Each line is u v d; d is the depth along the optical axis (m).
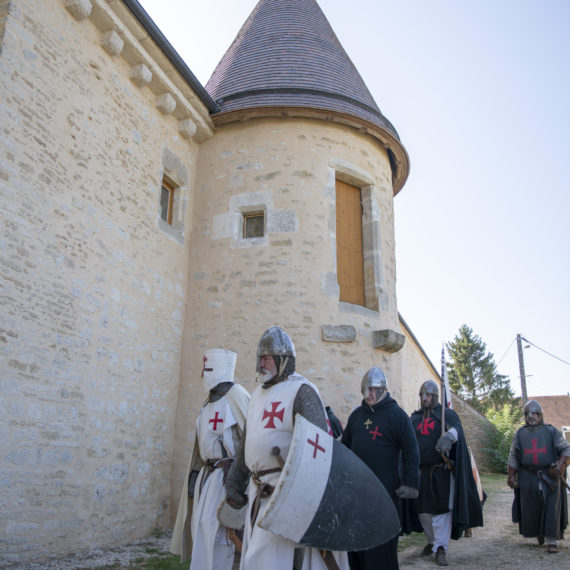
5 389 4.75
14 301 4.95
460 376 48.56
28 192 5.23
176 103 7.95
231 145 8.61
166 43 7.22
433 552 5.29
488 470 19.80
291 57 9.38
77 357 5.69
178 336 7.82
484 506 9.34
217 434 4.04
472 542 6.15
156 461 6.97
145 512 6.61
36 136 5.40
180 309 7.95
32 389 5.05
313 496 2.47
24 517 4.84
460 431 5.45
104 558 5.30
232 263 8.05
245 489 3.21
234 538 3.57
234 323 7.79
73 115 5.98
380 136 9.05
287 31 10.00
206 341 7.83
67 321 5.59
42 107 5.52
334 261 8.13
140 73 7.12
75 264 5.79
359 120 8.63
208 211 8.45
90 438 5.77
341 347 7.77
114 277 6.45
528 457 5.98
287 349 3.00
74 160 5.93
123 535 6.14
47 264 5.39
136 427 6.61
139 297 6.93
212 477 3.91
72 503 5.42
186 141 8.56
